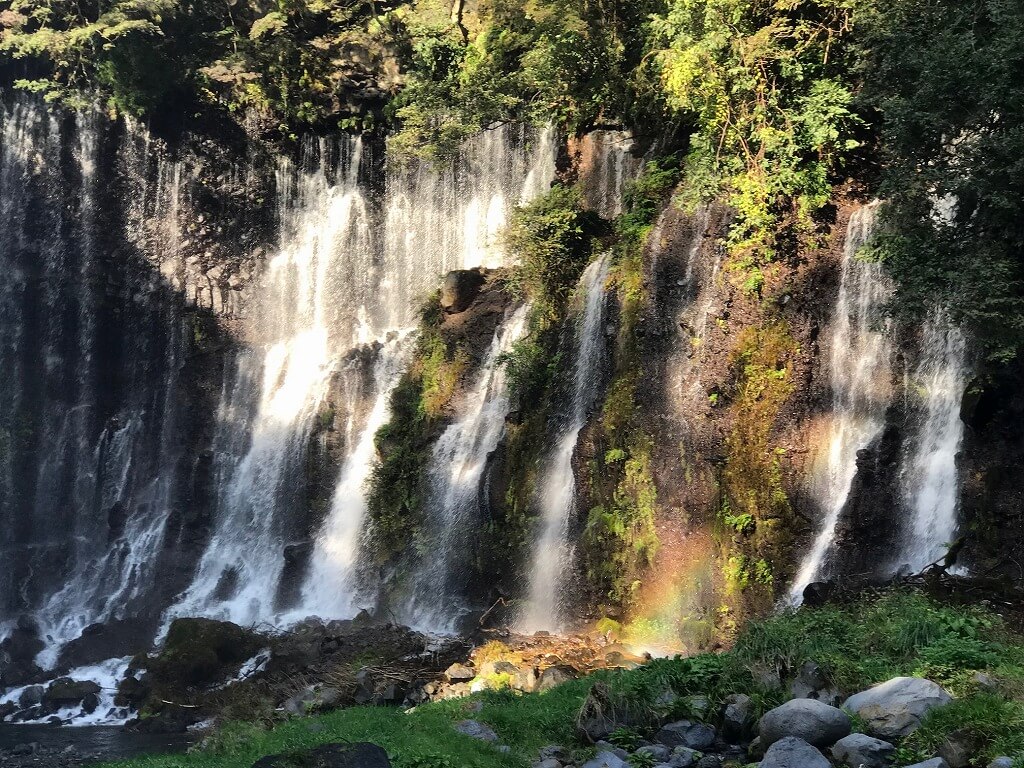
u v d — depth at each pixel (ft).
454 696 60.59
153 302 137.80
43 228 135.74
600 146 114.73
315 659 87.20
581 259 102.83
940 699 38.96
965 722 36.83
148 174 138.82
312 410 124.77
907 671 43.68
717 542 77.30
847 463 75.25
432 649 82.94
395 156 134.00
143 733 81.30
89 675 98.22
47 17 135.64
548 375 98.94
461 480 103.09
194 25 141.18
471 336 110.42
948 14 69.41
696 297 85.66
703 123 87.40
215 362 137.08
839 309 79.36
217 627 92.79
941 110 64.64
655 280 88.53
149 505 131.85
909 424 72.64
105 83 135.74
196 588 122.83
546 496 93.97
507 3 118.42
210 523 128.47
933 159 66.95
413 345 119.85
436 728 45.42
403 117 135.44
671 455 82.69
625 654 72.28
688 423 81.82
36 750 75.51
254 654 91.86
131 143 137.80
